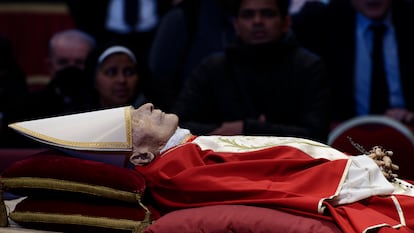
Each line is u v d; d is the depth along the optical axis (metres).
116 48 11.14
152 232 7.55
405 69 12.73
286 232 7.32
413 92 12.73
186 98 10.91
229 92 10.82
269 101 10.76
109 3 13.85
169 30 12.70
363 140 11.32
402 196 8.05
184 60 12.63
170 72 12.61
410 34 12.73
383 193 7.98
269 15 10.77
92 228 8.02
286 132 10.41
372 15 12.67
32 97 11.50
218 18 12.58
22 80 12.79
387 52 12.77
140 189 7.86
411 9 12.76
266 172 8.07
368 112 12.77
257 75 10.78
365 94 12.78
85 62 11.26
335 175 7.95
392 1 12.76
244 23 10.86
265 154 8.25
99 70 11.12
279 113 10.76
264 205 7.76
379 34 12.73
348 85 12.79
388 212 7.90
